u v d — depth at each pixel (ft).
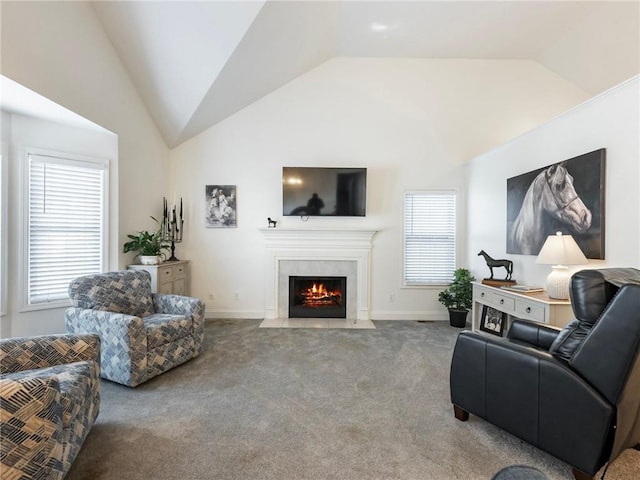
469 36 13.01
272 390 7.80
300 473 5.00
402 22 12.28
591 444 4.52
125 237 11.98
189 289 14.82
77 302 8.87
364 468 5.12
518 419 5.37
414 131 14.75
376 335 12.26
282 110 14.74
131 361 7.73
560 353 5.12
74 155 10.77
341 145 14.76
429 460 5.31
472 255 14.14
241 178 14.82
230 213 14.79
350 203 14.49
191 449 5.56
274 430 6.15
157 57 11.48
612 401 4.42
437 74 14.65
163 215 14.28
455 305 13.88
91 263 11.26
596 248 7.66
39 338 5.87
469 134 14.69
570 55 13.26
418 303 14.87
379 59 14.67
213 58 11.28
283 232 14.61
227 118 14.73
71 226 10.85
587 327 4.93
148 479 4.86
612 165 7.39
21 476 3.59
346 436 5.96
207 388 7.88
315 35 12.42
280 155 14.79
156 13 10.28
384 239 14.84
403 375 8.69
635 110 6.86
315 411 6.84
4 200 9.54
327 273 14.83
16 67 7.62
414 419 6.54
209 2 9.94
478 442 5.78
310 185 14.46
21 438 3.60
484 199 13.23
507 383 5.52
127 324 7.74
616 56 12.07
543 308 8.07
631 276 5.26
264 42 11.34
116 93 11.36
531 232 10.21
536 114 14.51
